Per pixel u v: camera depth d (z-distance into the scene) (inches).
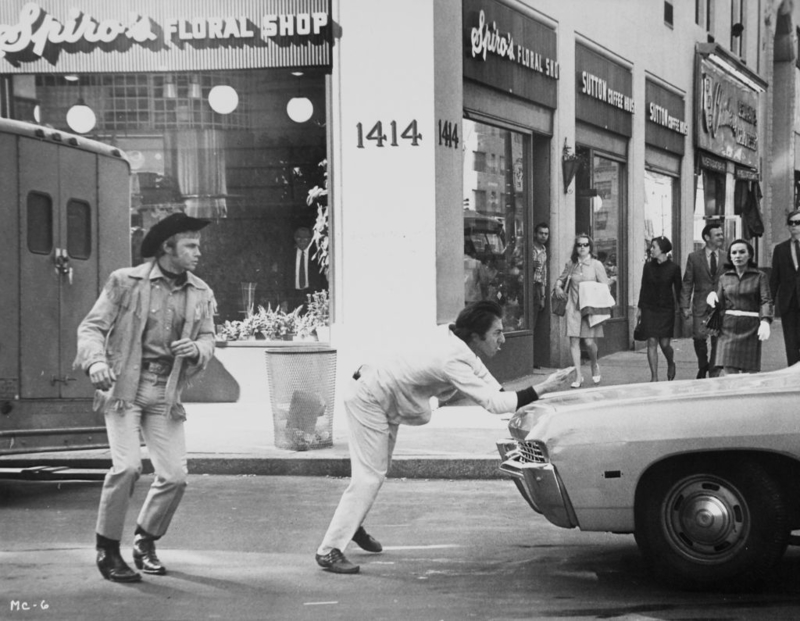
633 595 231.6
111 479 243.1
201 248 560.4
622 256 845.8
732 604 223.6
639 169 859.4
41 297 370.6
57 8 558.6
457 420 482.6
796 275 479.8
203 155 559.8
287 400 408.8
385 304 518.6
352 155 520.4
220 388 553.6
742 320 453.7
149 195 563.5
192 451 406.3
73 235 385.1
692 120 1029.8
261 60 543.8
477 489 365.1
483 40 573.0
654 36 901.2
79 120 563.5
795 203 1462.8
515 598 230.2
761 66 1317.7
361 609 222.5
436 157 519.2
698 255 581.3
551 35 674.8
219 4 546.9
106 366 239.0
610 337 800.3
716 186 1148.5
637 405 233.1
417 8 511.5
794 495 230.2
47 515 323.3
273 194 555.5
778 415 224.7
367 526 305.0
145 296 245.0
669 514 232.5
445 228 531.2
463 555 269.6
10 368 359.6
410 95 513.3
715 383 251.8
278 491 360.8
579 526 235.3
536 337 682.8
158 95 560.4
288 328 553.0
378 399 254.4
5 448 358.0
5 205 357.7
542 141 681.0
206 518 316.5
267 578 248.1
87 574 251.6
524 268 653.3
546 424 237.5
